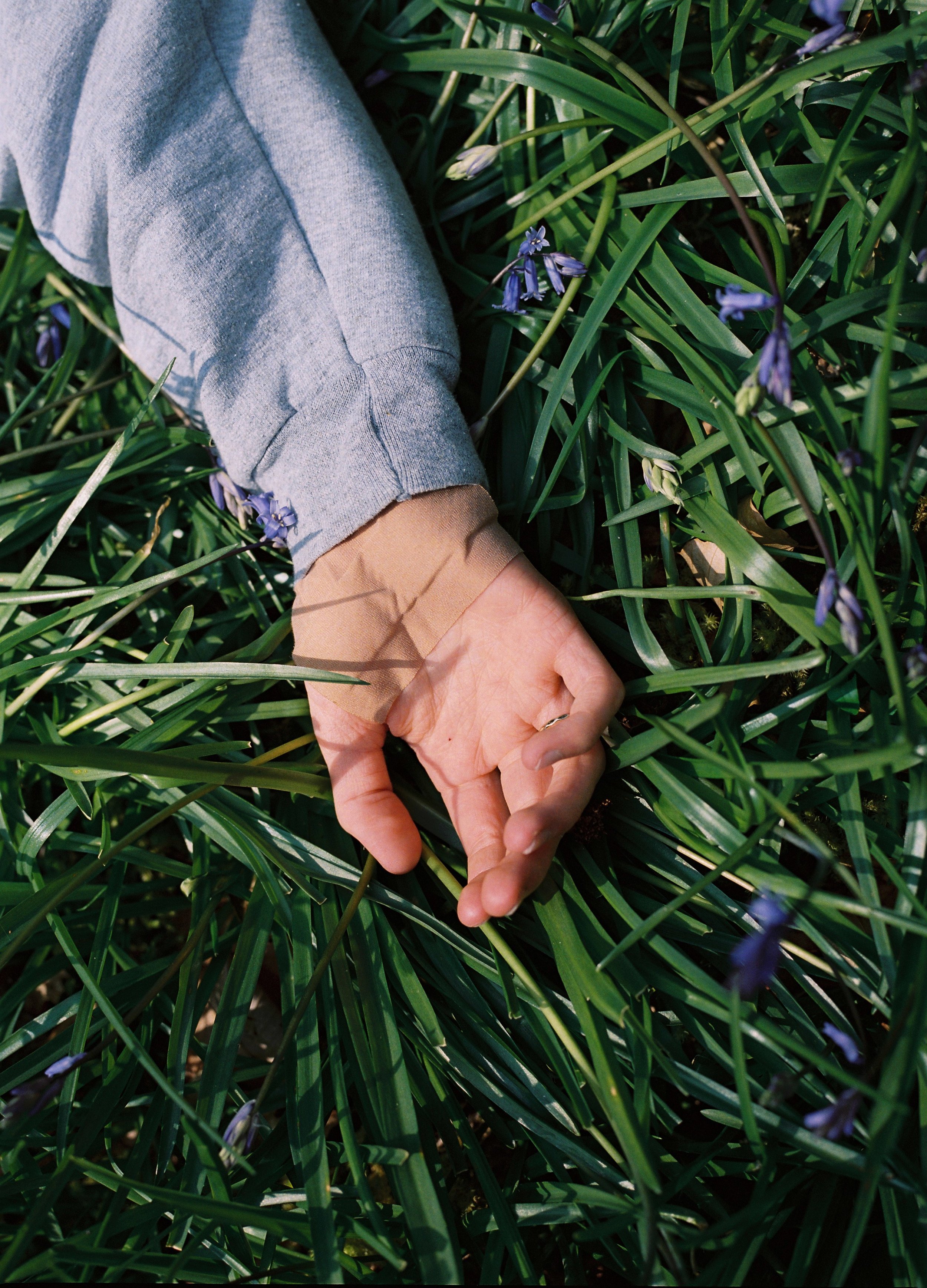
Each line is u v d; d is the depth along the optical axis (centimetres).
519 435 54
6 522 55
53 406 58
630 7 54
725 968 49
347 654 48
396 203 52
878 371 44
